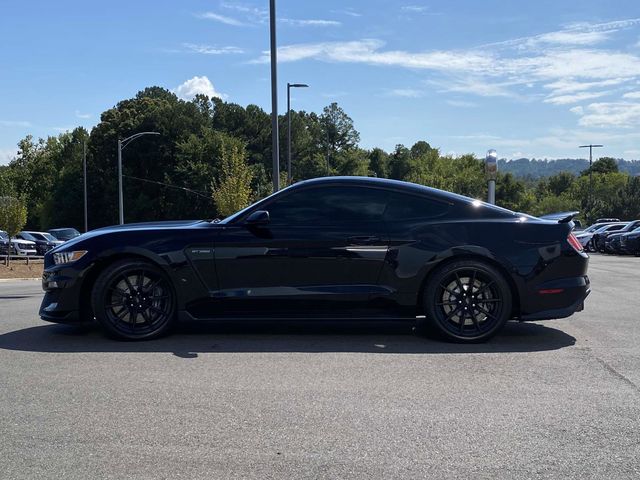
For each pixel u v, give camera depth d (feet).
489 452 10.85
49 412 12.84
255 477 9.93
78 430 11.87
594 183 286.05
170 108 227.40
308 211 19.30
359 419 12.41
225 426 12.05
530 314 19.02
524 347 18.53
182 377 15.28
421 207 19.36
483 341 19.01
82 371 15.81
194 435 11.60
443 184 311.88
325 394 13.94
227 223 19.30
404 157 392.68
